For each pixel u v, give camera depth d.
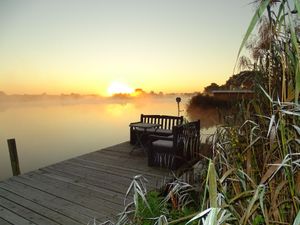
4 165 9.79
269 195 1.12
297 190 0.97
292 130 1.06
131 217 2.06
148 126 5.23
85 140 15.87
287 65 1.03
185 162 3.80
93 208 2.89
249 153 1.21
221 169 1.31
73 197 3.21
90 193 3.33
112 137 16.38
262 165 1.23
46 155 12.05
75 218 2.67
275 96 1.15
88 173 4.19
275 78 1.17
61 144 14.79
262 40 1.10
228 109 1.67
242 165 1.31
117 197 3.18
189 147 4.11
